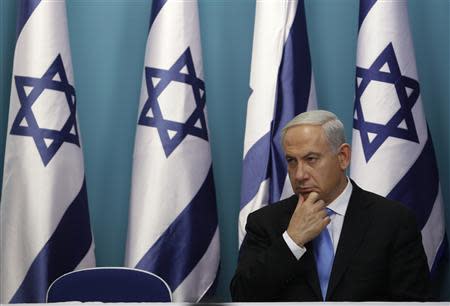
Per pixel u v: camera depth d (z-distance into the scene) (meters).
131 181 11.78
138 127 11.68
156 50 11.66
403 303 5.63
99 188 12.59
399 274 8.16
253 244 8.65
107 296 8.64
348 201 8.49
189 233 11.44
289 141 8.31
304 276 8.18
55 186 11.35
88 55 12.68
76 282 8.66
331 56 12.52
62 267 11.39
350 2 12.55
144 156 11.51
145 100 11.66
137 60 12.63
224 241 12.45
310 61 11.78
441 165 12.20
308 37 12.31
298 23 11.70
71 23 12.70
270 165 11.47
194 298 11.45
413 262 8.23
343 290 8.10
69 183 11.49
